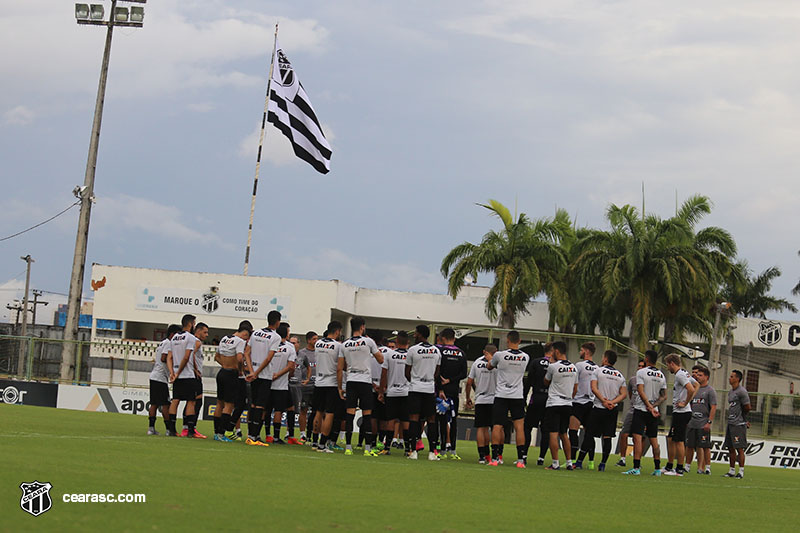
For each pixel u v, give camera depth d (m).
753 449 29.58
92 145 35.28
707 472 19.45
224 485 9.82
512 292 43.28
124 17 35.19
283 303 48.56
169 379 17.81
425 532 7.80
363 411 16.36
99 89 35.50
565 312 43.16
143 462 11.52
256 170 48.28
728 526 9.92
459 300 50.66
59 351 31.77
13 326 65.62
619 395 17.39
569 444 16.94
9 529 6.63
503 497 11.00
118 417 25.22
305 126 42.19
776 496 14.62
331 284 48.53
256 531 7.19
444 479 12.66
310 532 7.34
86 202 35.12
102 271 49.00
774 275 61.62
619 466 19.83
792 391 48.88
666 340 42.75
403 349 17.17
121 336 51.69
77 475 9.60
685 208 43.47
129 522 7.20
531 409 17.78
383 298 51.03
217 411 17.55
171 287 48.84
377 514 8.64
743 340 48.97
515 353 16.59
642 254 41.00
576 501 11.24
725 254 43.31
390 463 14.79
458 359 17.69
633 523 9.55
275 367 17.22
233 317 48.62
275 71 42.22
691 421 19.22
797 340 48.50
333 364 16.34
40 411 25.19
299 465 12.92
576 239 44.72
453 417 18.33
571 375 16.62
